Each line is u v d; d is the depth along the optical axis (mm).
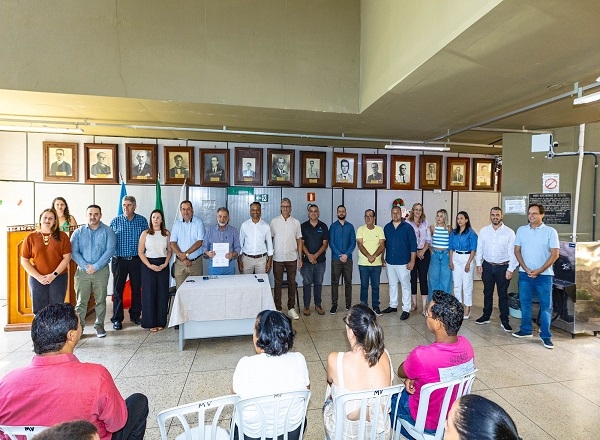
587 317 3740
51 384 1220
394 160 6312
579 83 3016
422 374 1573
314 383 2754
